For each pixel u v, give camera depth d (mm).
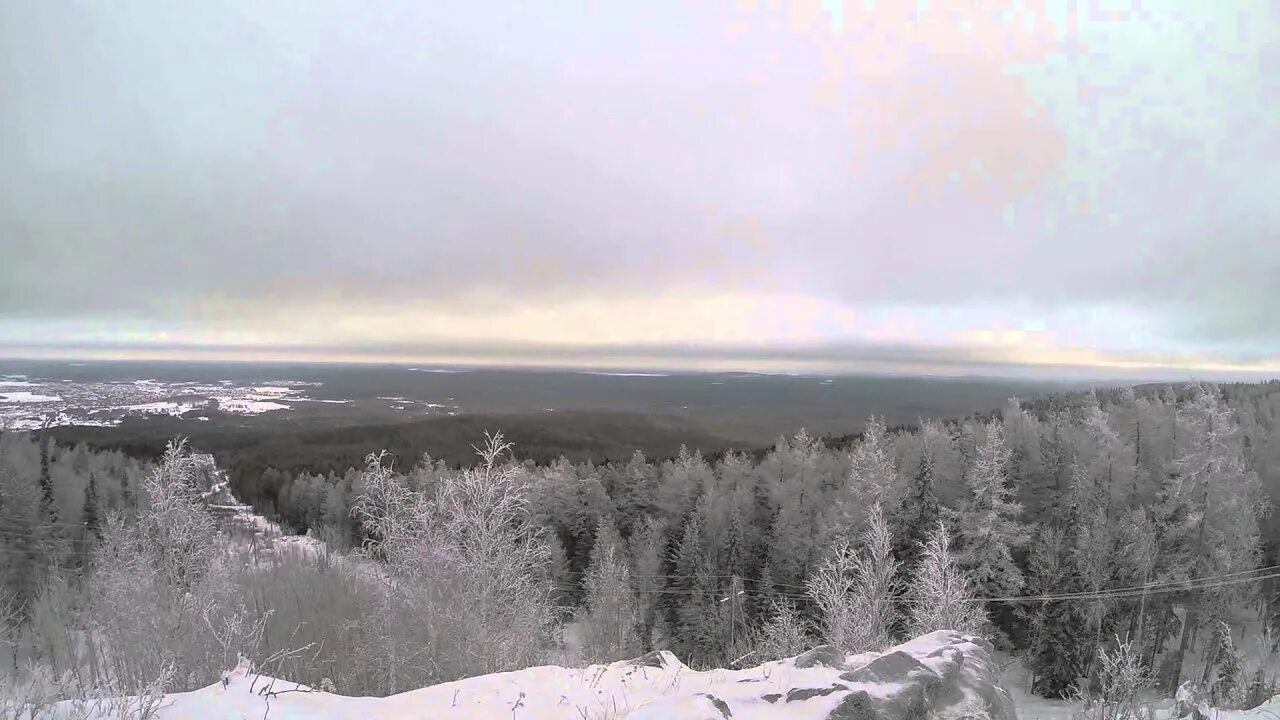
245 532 25172
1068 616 28047
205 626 9938
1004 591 30594
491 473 14695
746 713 4758
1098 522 30297
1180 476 30391
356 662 10961
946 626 17797
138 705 4766
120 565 12930
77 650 10391
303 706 4961
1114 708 11695
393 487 14492
